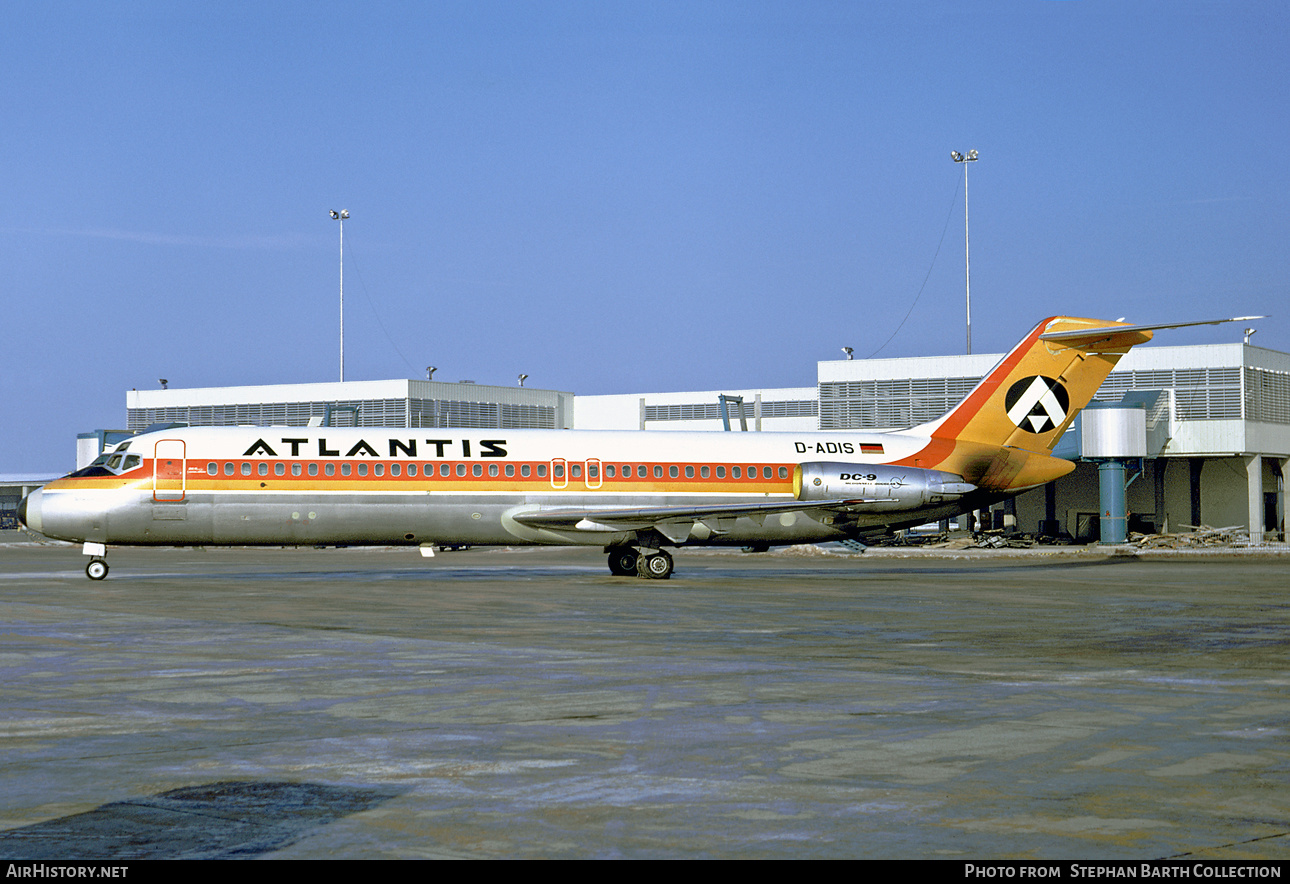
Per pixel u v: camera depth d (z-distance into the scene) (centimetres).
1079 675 1884
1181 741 1348
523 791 1116
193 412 10181
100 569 4122
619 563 4562
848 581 4253
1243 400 7456
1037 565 5672
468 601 3278
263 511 4103
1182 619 2853
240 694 1675
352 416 9500
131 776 1176
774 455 4562
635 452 4438
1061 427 4772
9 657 2069
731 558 6569
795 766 1219
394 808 1056
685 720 1477
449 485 4241
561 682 1792
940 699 1639
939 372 8194
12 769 1206
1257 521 7681
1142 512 8650
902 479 4522
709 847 945
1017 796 1098
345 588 3772
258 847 945
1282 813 1042
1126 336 4712
